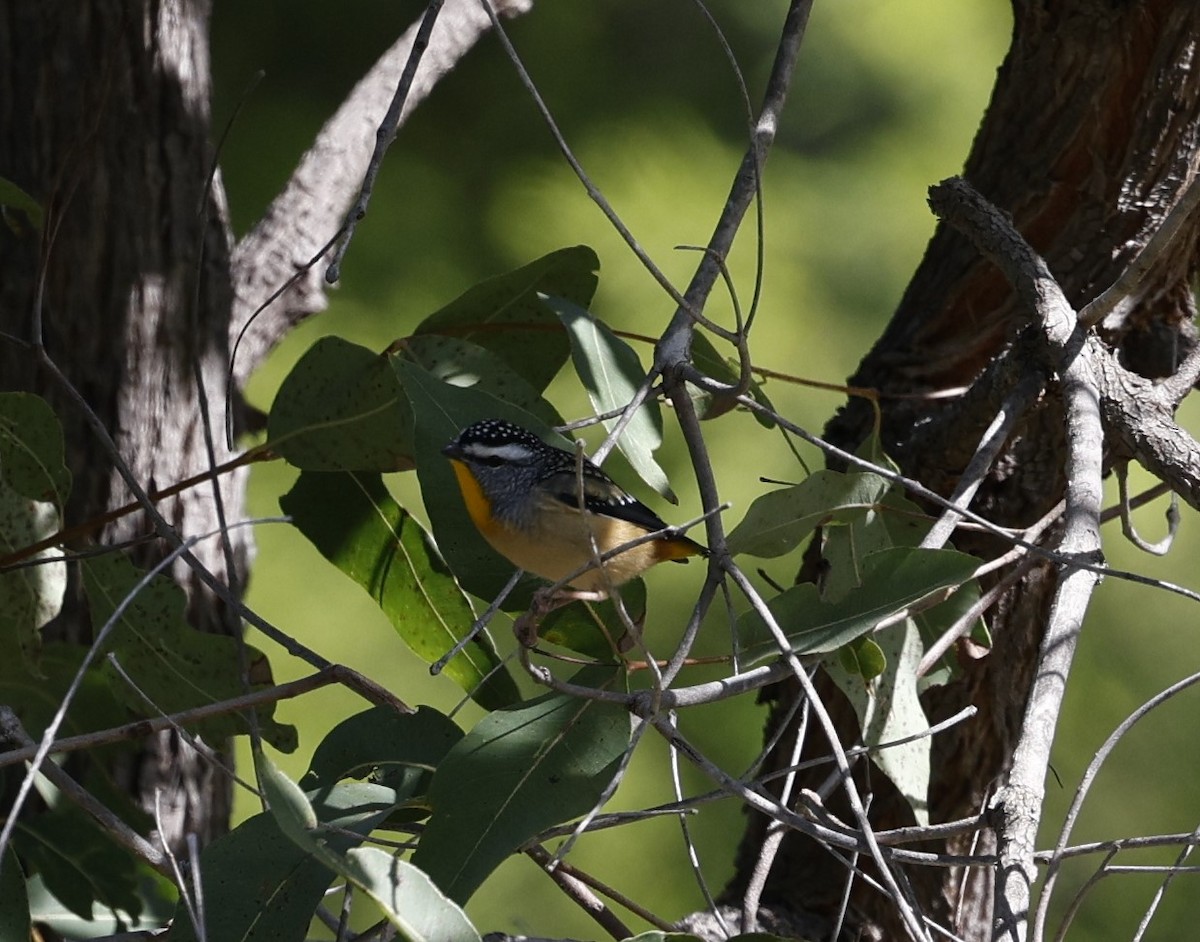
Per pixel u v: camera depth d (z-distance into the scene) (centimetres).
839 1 1898
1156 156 821
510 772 601
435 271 1725
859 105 1870
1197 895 1579
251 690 670
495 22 567
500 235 1750
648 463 709
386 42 1894
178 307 882
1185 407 1836
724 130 1886
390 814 631
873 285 1770
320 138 1012
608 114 1842
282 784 541
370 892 507
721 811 1567
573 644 709
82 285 867
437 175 1788
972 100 1875
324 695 1518
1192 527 1719
